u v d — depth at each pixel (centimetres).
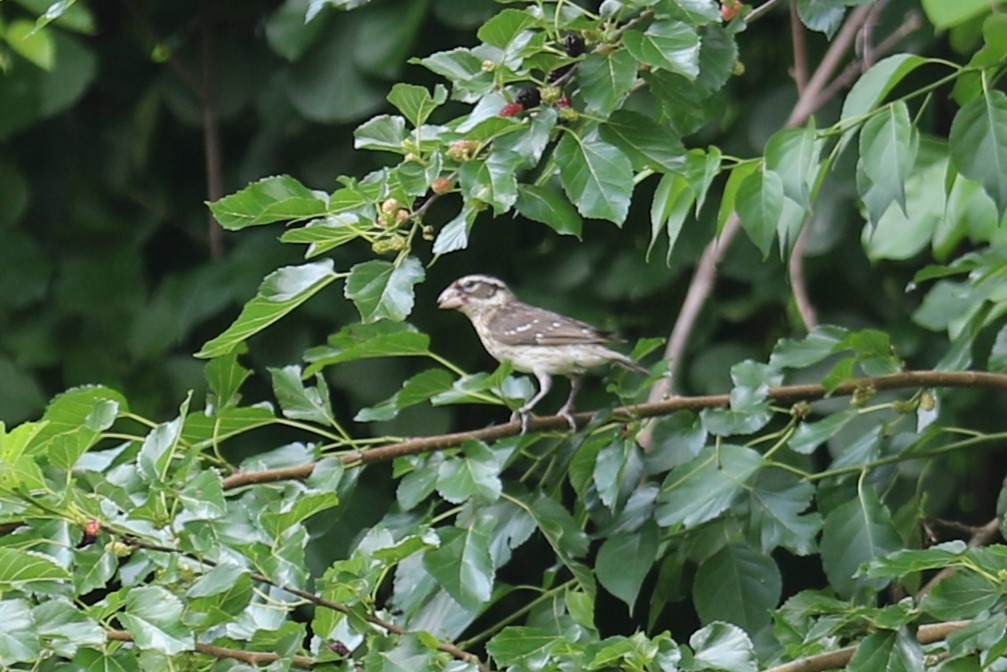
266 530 882
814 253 1418
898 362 1112
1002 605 871
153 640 796
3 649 771
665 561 1170
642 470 1066
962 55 1426
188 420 1057
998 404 1393
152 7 1582
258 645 868
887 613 877
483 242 1504
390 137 913
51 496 852
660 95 961
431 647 882
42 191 1596
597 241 1480
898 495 1399
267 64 1576
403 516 1098
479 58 929
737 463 1082
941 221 1188
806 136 944
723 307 1476
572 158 904
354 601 867
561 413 1102
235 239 1600
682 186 1011
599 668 907
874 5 1270
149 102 1589
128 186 1603
